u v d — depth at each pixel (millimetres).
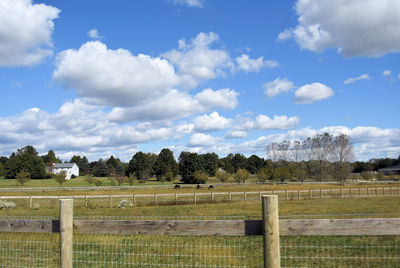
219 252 9250
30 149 155875
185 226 4621
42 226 5055
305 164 100312
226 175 81938
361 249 9219
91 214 23094
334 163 93125
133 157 115188
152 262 8172
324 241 10578
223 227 4488
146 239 11086
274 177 74938
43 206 31797
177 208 27016
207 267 7641
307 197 38125
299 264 8047
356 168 123812
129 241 10766
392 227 4105
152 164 128375
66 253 4824
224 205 29688
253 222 4387
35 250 9484
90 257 8836
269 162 109375
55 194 45562
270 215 4172
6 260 8336
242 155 145375
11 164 109438
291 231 4277
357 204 27609
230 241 10891
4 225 5270
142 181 89312
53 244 10336
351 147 93000
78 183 86625
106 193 46469
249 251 9414
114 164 150375
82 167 160250
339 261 8242
